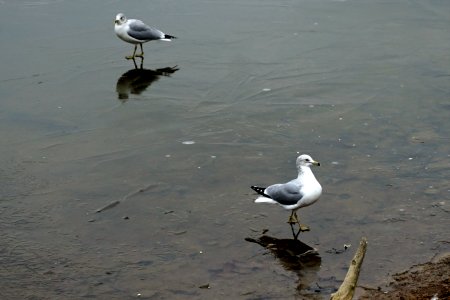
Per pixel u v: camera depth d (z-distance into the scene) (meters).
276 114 16.64
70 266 11.08
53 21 22.84
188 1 24.66
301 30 22.06
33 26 22.38
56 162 14.54
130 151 14.97
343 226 12.02
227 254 11.30
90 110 17.02
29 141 15.48
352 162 14.25
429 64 19.50
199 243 11.63
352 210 12.48
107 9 23.95
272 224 12.15
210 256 11.26
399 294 10.16
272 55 20.23
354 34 21.77
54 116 16.73
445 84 18.16
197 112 16.84
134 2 24.58
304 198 11.67
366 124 16.00
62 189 13.46
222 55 20.28
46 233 12.02
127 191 13.35
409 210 12.44
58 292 10.44
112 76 18.95
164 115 16.69
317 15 23.34
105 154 14.86
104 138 15.62
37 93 17.94
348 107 16.92
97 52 20.58
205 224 12.19
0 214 12.58
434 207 12.50
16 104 17.33
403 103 17.09
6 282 10.68
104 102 17.42
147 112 16.84
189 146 15.12
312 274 10.73
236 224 12.16
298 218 12.29
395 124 15.97
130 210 12.71
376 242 11.52
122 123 16.33
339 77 18.72
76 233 12.01
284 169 14.09
